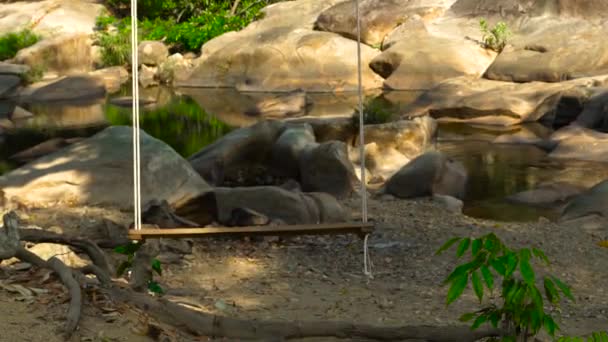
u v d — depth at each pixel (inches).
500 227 507.5
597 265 435.5
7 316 268.1
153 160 497.7
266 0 1673.2
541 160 818.8
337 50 1423.5
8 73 1414.9
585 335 320.5
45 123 1093.1
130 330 266.8
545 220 549.6
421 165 616.1
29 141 959.0
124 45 1596.9
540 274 413.1
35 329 259.4
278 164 659.4
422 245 455.8
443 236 476.1
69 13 1754.4
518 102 1035.9
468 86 1146.0
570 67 1181.7
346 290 370.6
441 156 636.1
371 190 636.7
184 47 1620.3
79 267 332.2
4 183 493.0
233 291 359.6
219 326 276.8
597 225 516.4
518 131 981.8
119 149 509.0
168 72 1519.4
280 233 323.6
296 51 1428.4
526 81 1200.2
